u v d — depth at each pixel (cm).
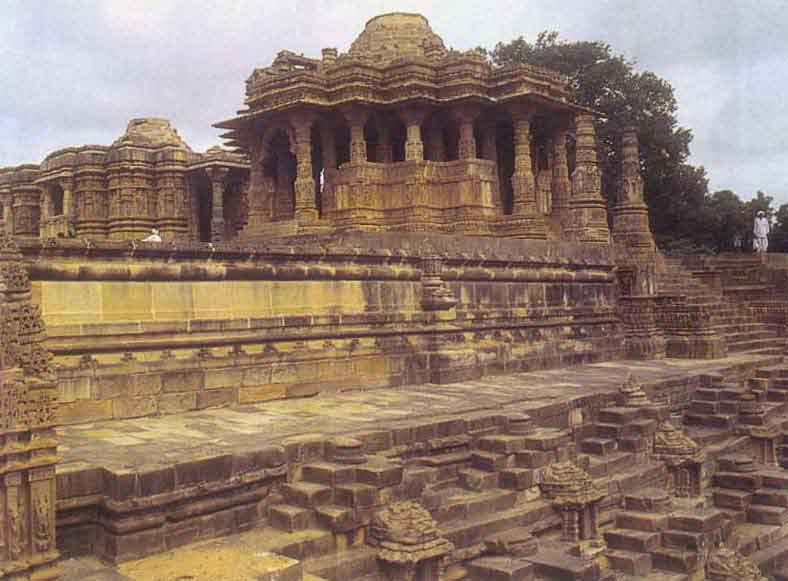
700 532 1351
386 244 2388
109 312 1425
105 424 1362
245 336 1614
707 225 5784
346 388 1805
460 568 1135
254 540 1012
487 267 2214
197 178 3978
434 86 2983
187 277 1530
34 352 754
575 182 2961
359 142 2981
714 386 2092
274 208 3372
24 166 4569
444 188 2942
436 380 1969
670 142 5516
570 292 2514
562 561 1132
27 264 1313
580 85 5472
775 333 3177
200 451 1070
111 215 3928
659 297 2722
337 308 1811
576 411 1647
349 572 1006
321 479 1108
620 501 1461
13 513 719
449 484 1306
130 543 929
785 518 1628
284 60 3416
